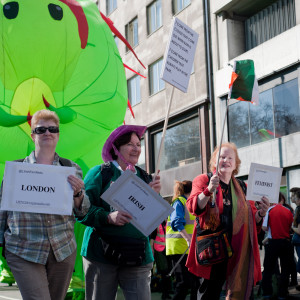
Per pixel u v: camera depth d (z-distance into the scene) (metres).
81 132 6.91
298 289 9.38
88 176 4.04
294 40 15.69
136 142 4.17
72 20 6.61
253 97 5.72
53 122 3.80
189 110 20.58
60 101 6.71
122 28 26.02
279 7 17.61
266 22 18.11
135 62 24.66
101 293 3.88
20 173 3.54
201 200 4.78
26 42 6.29
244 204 4.99
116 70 7.11
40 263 3.53
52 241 3.58
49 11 6.47
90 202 3.93
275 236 8.34
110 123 7.07
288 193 15.84
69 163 3.89
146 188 3.75
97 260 3.87
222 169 5.05
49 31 6.38
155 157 23.36
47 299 3.51
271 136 16.67
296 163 15.42
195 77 20.17
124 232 3.85
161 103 22.52
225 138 18.55
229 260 4.91
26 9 6.38
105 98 6.85
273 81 16.64
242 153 17.61
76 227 6.98
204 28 19.70
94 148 7.29
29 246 3.52
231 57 18.61
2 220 3.62
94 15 7.22
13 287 10.77
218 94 18.86
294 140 15.53
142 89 23.94
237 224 4.90
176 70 4.44
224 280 4.95
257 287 9.91
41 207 3.54
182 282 6.62
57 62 6.48
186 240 6.89
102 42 6.96
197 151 20.30
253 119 17.41
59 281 3.70
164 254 8.74
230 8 18.83
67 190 3.60
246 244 4.91
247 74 5.73
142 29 24.08
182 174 21.06
